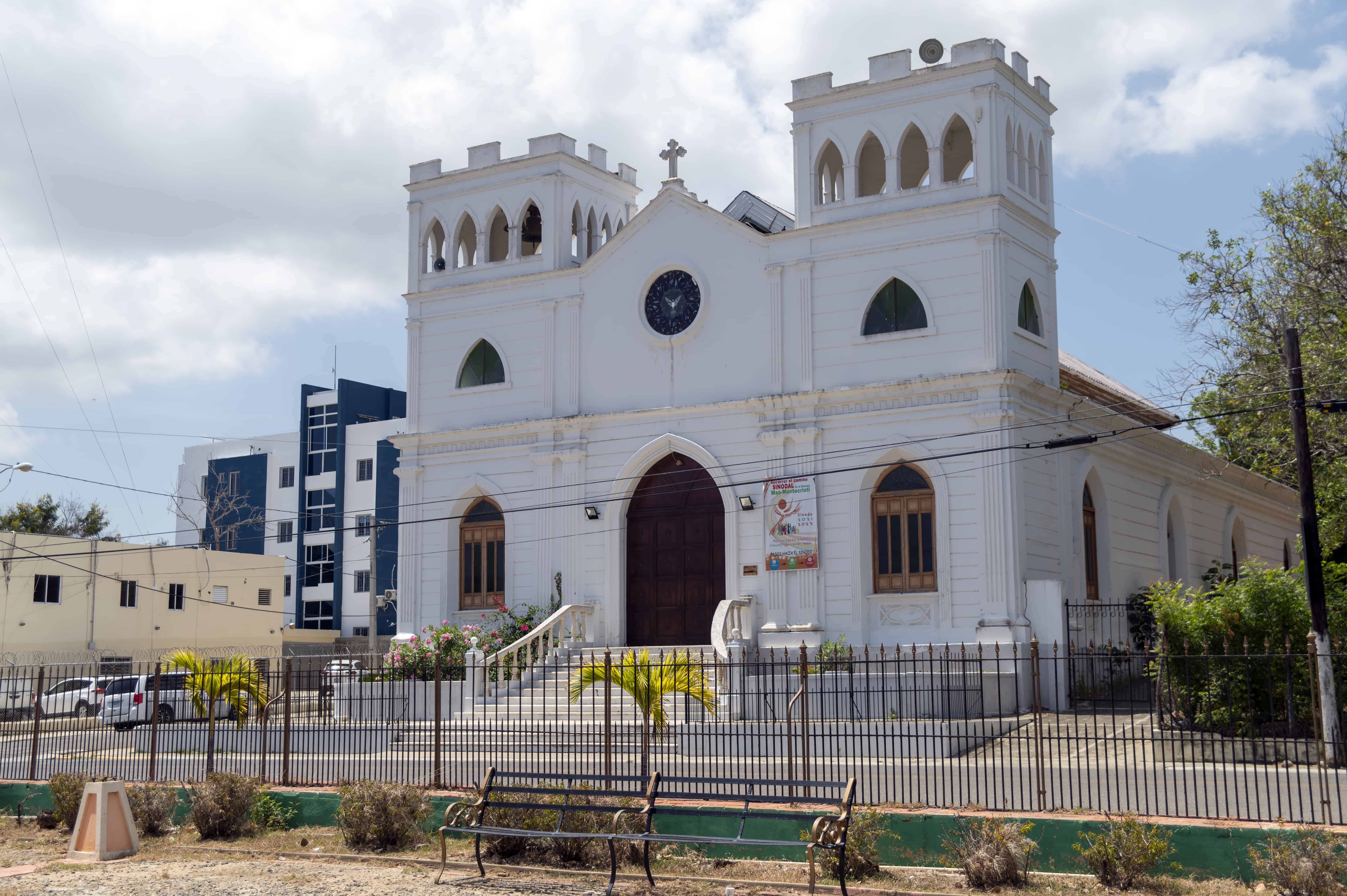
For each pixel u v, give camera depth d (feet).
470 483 109.09
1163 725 65.10
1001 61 92.22
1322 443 90.94
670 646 97.96
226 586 179.01
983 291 90.02
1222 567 127.75
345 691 92.38
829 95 96.84
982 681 68.64
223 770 70.08
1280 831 43.96
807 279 96.32
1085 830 46.65
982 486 88.17
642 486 103.55
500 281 109.40
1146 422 110.83
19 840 60.03
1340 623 64.54
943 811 50.78
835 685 66.74
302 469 225.35
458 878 48.52
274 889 46.80
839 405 93.97
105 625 159.84
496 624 103.96
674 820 54.03
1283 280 96.32
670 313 102.32
